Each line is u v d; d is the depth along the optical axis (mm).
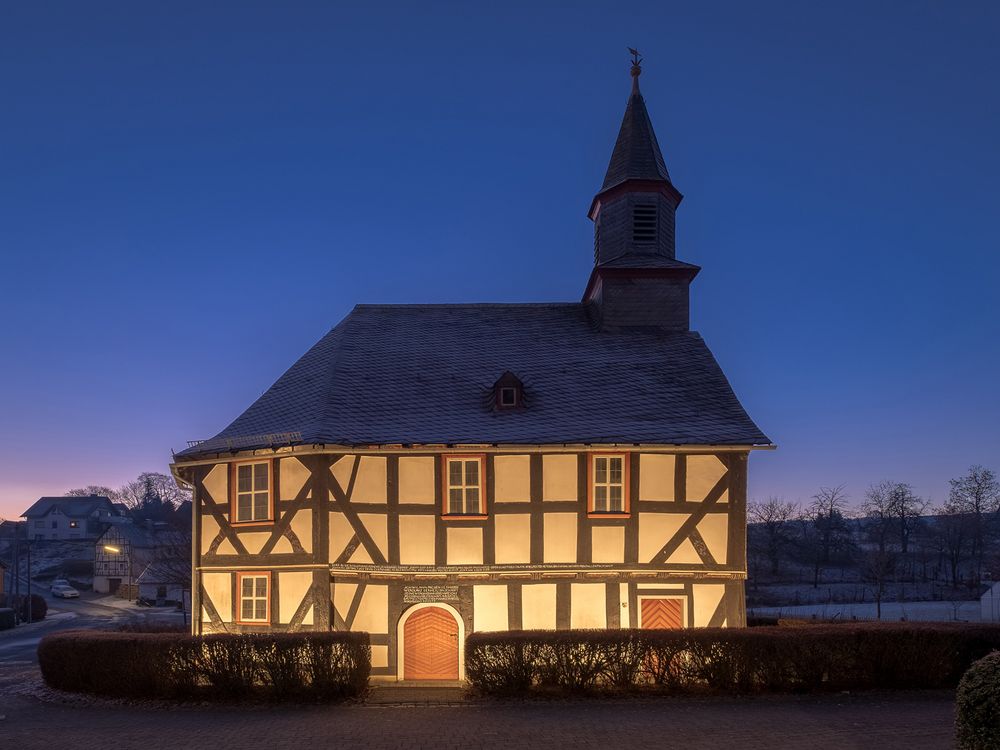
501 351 19391
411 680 15281
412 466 15867
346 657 13367
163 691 13328
